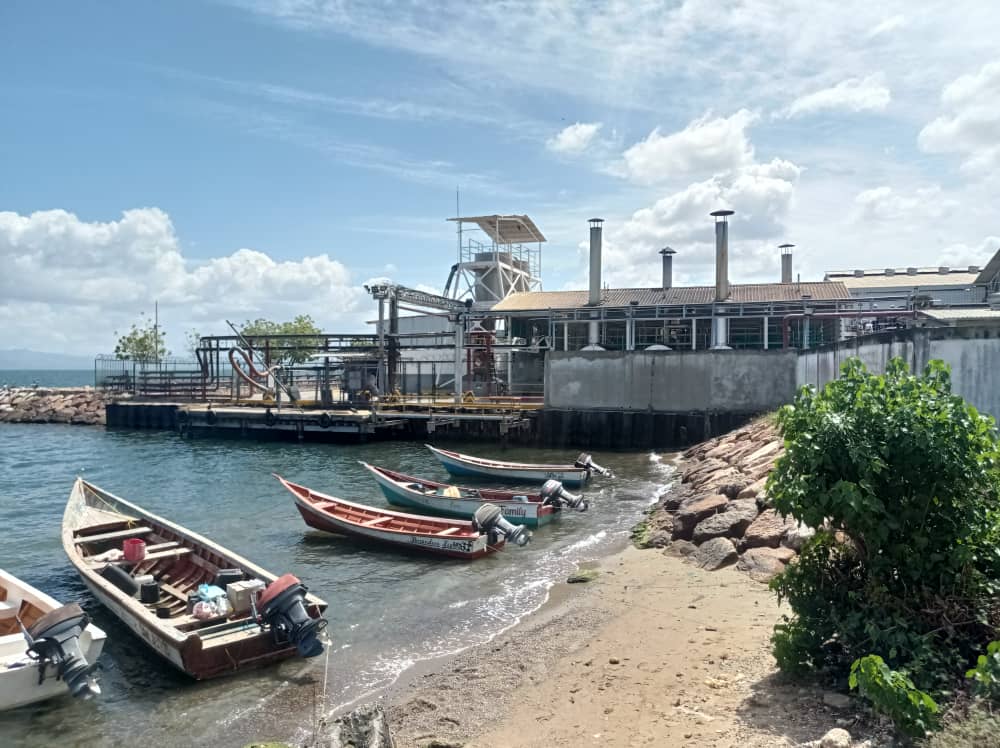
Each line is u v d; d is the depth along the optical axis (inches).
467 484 1017.5
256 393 2239.2
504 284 2234.3
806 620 264.7
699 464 972.6
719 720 253.6
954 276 2053.4
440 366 2112.5
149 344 2714.1
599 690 307.0
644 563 541.6
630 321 1611.7
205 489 990.4
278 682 370.0
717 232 1640.0
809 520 253.3
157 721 334.3
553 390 1427.2
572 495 772.6
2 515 847.7
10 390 2674.7
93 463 1294.3
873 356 717.9
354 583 540.4
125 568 508.4
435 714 308.2
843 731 212.5
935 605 243.4
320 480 1050.7
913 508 251.1
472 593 510.0
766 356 1278.3
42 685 348.8
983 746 186.1
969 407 255.9
